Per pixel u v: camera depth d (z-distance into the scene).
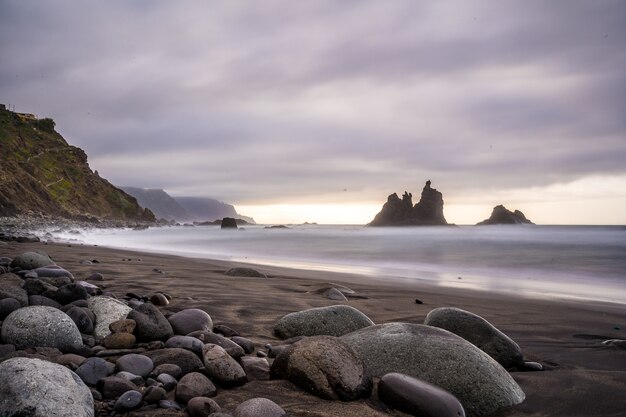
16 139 95.50
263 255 22.02
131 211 111.38
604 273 14.86
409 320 6.27
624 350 4.95
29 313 3.44
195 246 28.52
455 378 3.31
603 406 3.23
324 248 26.92
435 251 24.17
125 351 3.51
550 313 7.46
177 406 2.66
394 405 2.92
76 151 109.19
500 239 36.84
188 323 4.34
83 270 9.66
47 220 63.75
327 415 2.73
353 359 3.16
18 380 2.20
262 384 3.16
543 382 3.72
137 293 6.86
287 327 4.86
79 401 2.28
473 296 9.55
